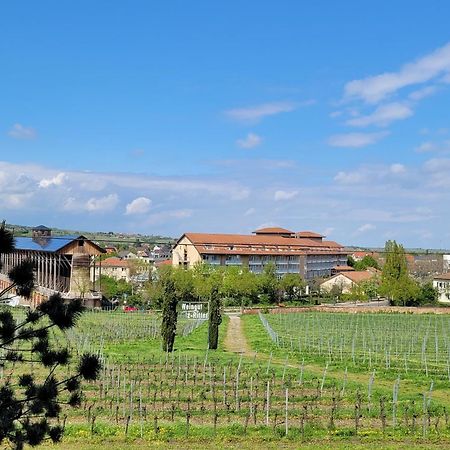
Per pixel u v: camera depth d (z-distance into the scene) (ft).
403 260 401.49
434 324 283.59
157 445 82.43
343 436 88.63
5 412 40.04
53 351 42.57
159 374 133.80
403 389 127.54
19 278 40.60
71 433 86.48
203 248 497.87
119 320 260.42
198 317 301.22
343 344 208.03
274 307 364.38
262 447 82.64
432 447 83.66
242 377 131.44
